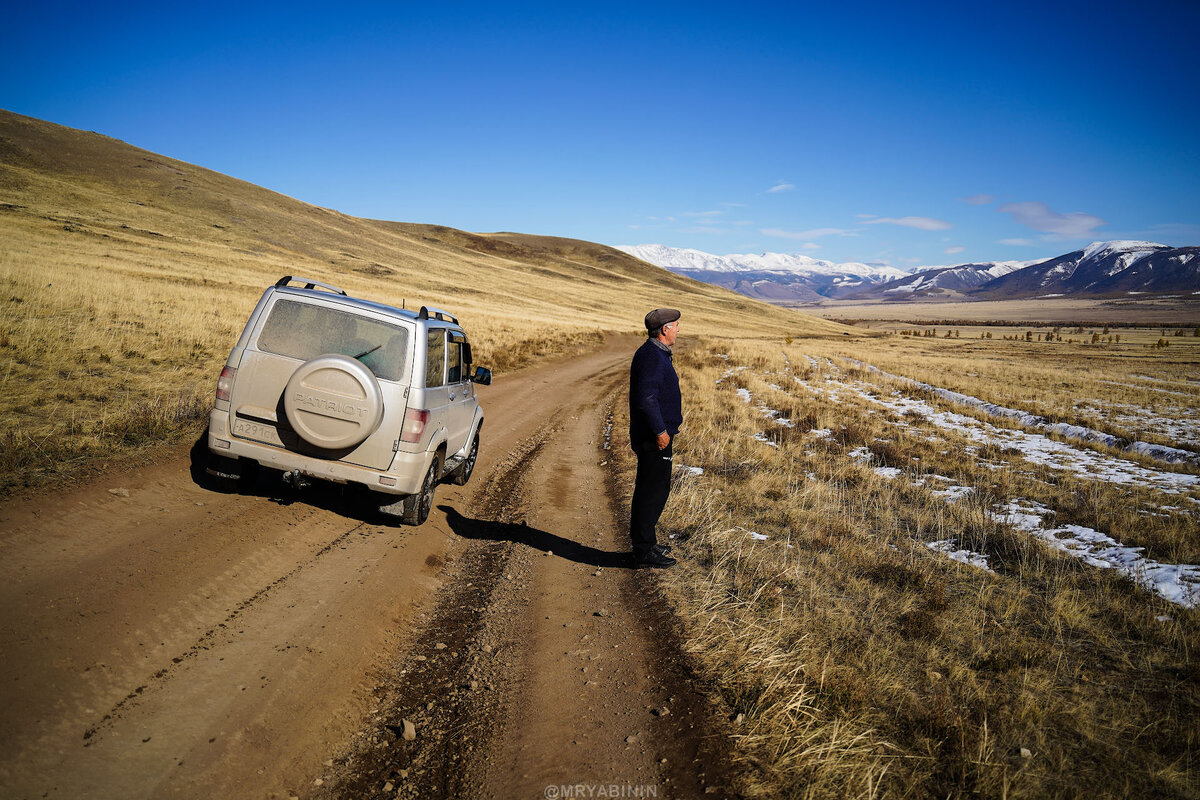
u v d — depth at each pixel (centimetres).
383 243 10606
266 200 10294
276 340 528
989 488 869
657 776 274
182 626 351
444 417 608
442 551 554
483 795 262
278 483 628
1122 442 1377
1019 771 282
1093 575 555
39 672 283
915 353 5766
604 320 7500
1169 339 10356
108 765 244
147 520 474
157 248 4959
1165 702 353
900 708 333
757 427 1308
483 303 6366
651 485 520
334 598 421
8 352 889
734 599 466
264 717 293
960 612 470
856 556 589
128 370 956
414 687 347
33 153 7962
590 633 415
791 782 270
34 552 388
